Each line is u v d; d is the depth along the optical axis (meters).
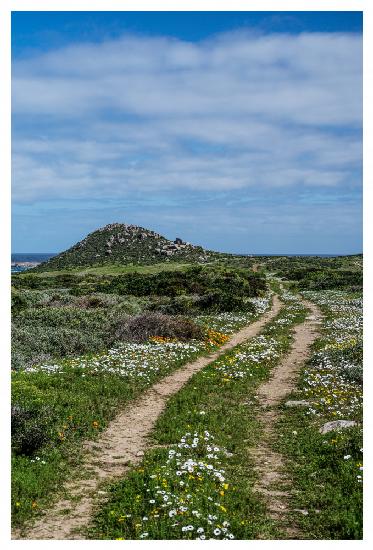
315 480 11.39
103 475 11.73
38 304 43.06
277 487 11.20
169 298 48.94
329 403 16.95
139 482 10.81
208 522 9.01
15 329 28.61
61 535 8.99
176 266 99.19
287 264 111.00
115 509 9.81
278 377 21.73
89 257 122.31
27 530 9.20
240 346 27.58
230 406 17.34
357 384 19.28
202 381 20.08
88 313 34.75
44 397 15.66
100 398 17.06
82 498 10.55
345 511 9.73
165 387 19.61
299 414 16.33
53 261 124.75
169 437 13.94
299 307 46.56
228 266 105.69
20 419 13.49
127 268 97.94
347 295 55.78
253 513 9.87
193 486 10.56
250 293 56.00
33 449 12.62
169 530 8.94
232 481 11.21
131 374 20.05
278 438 14.36
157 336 28.75
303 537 9.05
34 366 21.67
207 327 31.84
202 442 13.32
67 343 26.70
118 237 135.25
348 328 32.84
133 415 16.22
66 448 13.04
